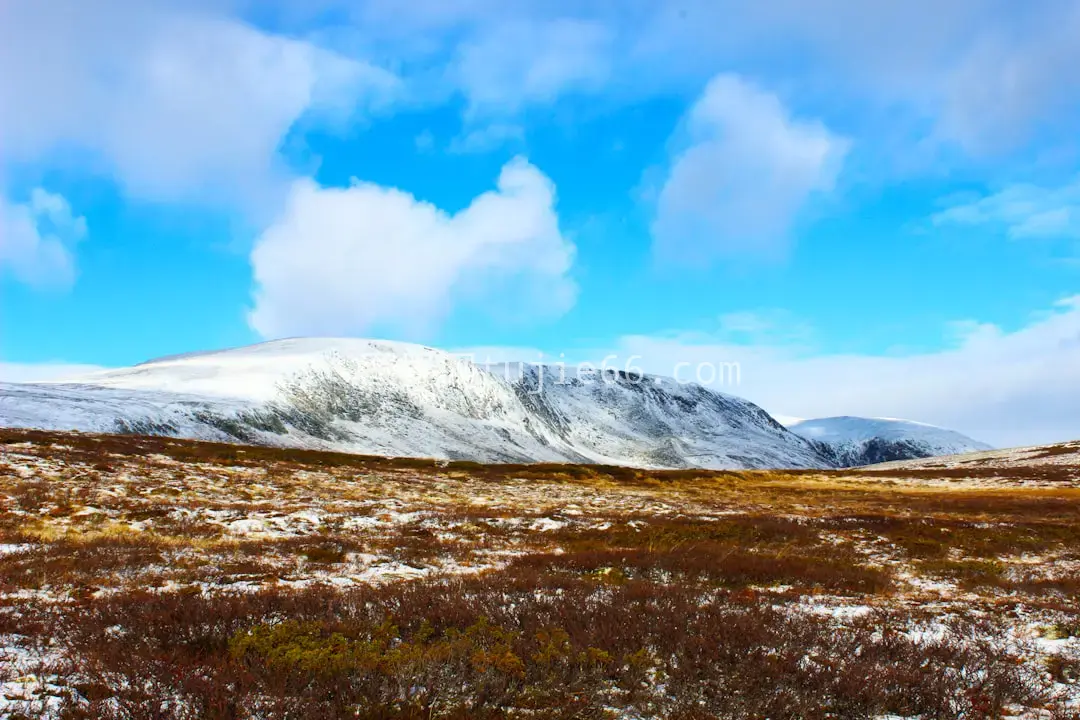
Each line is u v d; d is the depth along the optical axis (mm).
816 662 9125
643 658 8867
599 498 44281
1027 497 55656
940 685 8227
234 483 35656
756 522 29047
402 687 7738
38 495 24484
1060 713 7688
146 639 9453
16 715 6492
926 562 22375
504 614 11195
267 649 8703
